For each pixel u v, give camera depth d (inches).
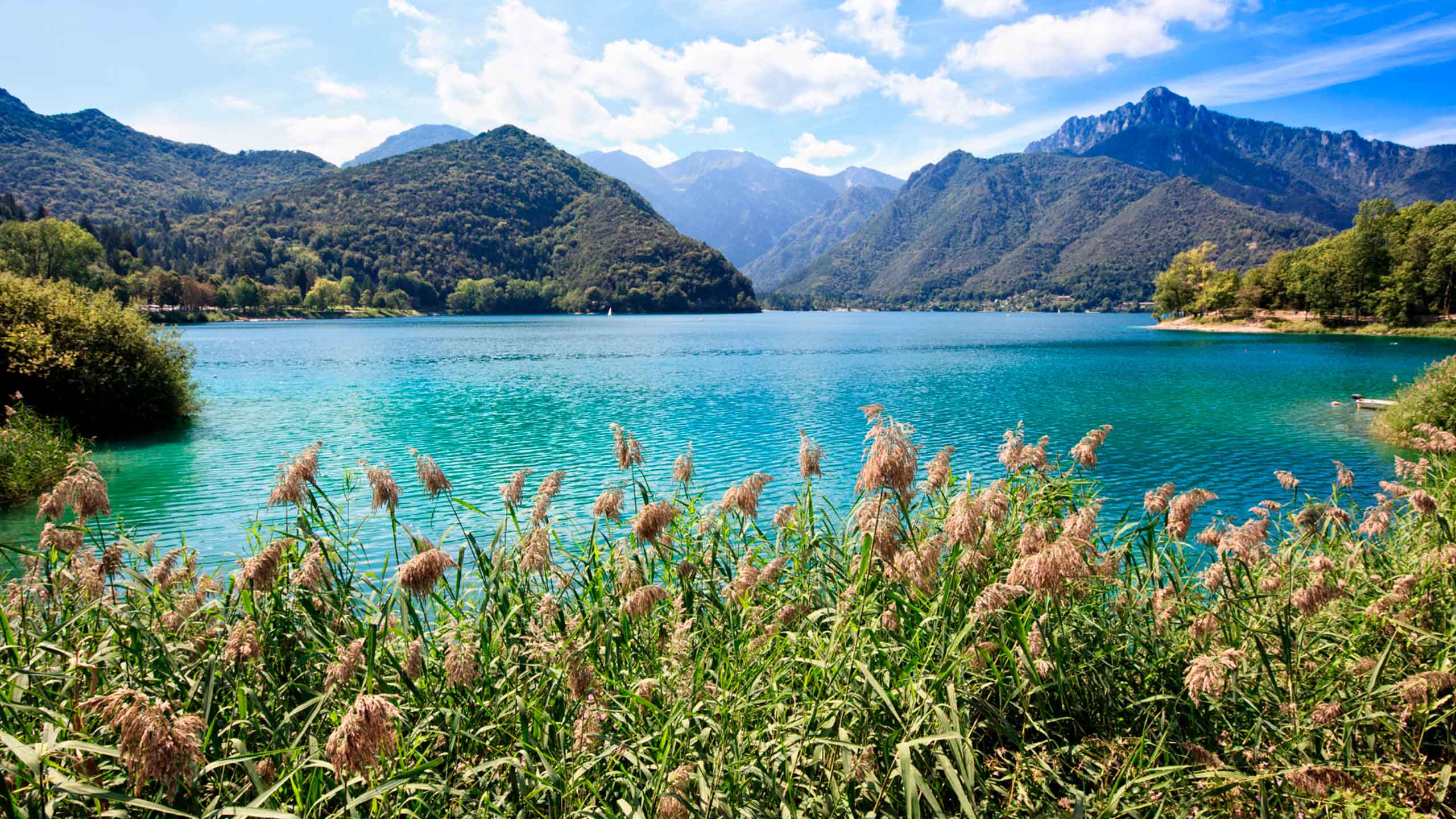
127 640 175.2
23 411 942.4
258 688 170.2
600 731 153.9
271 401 1633.9
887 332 5526.6
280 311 7864.2
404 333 5044.3
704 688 163.9
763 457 1029.8
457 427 1312.7
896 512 173.2
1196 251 6136.8
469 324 7322.8
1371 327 4045.3
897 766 144.0
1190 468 934.4
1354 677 182.4
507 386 1955.0
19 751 103.0
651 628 202.8
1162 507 233.5
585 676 154.6
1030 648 170.9
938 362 2758.4
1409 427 1069.8
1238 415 1385.3
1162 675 183.6
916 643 164.7
